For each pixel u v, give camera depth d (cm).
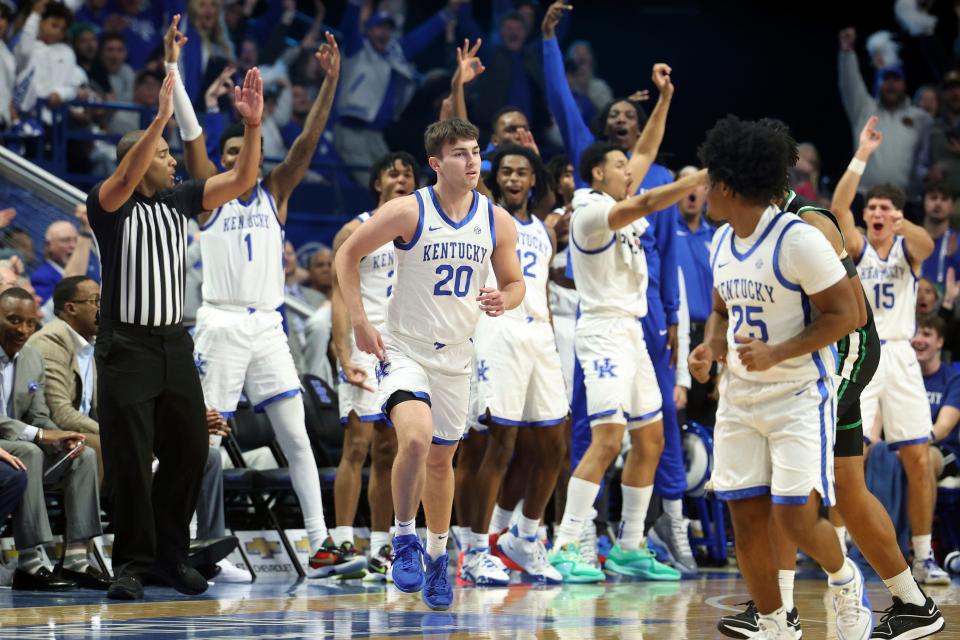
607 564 2400
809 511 1288
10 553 2136
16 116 3662
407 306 1595
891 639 1362
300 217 3959
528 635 1424
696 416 2838
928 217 4009
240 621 1527
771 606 1336
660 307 2419
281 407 2247
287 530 2395
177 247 1844
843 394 1389
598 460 2227
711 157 1298
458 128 1573
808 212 1354
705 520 2769
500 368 2153
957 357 3244
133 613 1608
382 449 2198
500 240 1623
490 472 2155
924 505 2509
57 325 2192
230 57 4188
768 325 1300
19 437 2008
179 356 1844
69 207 2880
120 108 3609
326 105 2303
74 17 4075
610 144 2256
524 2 4906
